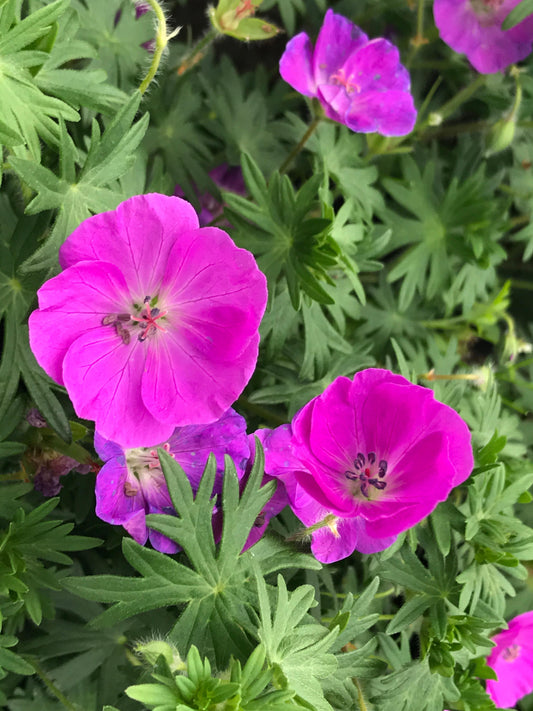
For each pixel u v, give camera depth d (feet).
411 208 0.67
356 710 0.47
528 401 0.72
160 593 0.41
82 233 0.39
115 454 0.42
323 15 0.72
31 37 0.41
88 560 0.55
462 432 0.42
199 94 0.66
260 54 0.80
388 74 0.59
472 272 0.70
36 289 0.44
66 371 0.39
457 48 0.65
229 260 0.40
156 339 0.41
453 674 0.52
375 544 0.44
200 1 0.80
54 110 0.42
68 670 0.56
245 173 0.53
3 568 0.45
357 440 0.44
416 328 0.69
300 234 0.53
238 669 0.36
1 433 0.45
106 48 0.59
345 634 0.45
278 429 0.44
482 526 0.52
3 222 0.51
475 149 0.72
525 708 0.72
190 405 0.41
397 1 0.72
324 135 0.64
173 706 0.34
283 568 0.46
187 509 0.40
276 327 0.55
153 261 0.40
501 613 0.54
